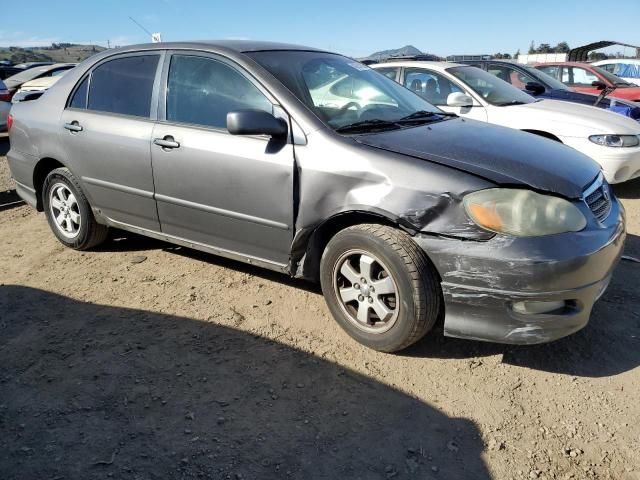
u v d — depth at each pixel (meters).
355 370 2.96
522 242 2.62
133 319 3.49
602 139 5.84
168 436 2.47
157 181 3.78
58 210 4.66
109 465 2.30
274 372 2.94
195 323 3.44
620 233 3.00
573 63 11.11
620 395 2.76
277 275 4.12
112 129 3.98
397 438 2.47
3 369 2.98
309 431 2.51
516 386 2.84
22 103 4.86
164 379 2.88
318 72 3.69
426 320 2.88
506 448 2.42
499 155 2.99
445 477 2.26
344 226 3.19
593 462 2.34
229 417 2.60
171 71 3.81
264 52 3.66
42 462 2.32
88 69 4.33
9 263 4.45
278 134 3.15
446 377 2.91
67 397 2.74
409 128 3.39
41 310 3.63
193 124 3.62
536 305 2.71
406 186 2.81
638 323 3.39
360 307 3.11
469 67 7.07
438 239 2.74
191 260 4.43
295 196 3.16
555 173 2.90
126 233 5.07
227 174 3.39
